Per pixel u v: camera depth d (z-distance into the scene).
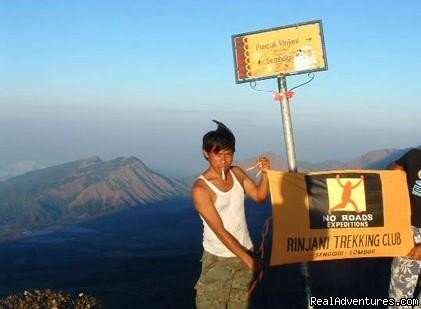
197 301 3.13
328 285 11.22
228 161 3.00
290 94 4.40
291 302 15.20
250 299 3.13
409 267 3.85
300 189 4.05
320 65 4.43
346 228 4.11
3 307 5.01
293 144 4.32
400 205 4.14
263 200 3.40
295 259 4.04
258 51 4.53
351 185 4.12
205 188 2.99
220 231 2.95
